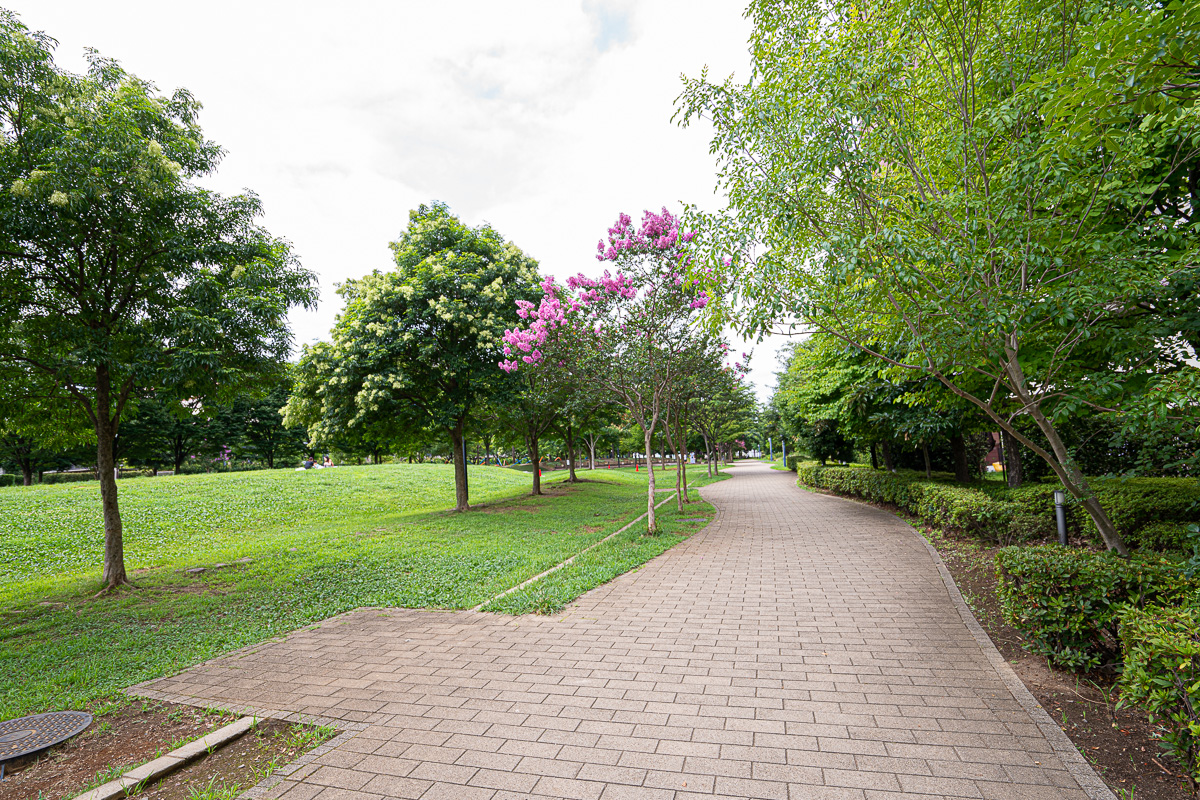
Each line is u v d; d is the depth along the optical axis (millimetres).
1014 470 10664
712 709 3811
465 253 16281
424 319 14898
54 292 8250
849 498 18172
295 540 12555
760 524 12953
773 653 4812
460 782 3072
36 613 7719
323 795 3014
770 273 4664
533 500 19688
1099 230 5066
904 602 6133
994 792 2775
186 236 8633
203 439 36781
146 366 8039
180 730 3928
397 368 14656
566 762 3227
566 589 7180
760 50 5656
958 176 5129
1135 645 3049
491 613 6488
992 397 4844
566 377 11867
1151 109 3316
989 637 4949
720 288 5348
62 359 8211
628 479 32781
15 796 3174
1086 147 3557
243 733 3818
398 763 3299
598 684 4320
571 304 11289
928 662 4453
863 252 4379
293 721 3928
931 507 10188
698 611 6184
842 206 5000
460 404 15734
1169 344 4863
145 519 14805
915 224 4742
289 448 42562
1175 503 6312
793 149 4801
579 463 61438
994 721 3471
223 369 8562
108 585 8648
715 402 22344
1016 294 4215
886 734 3373
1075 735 3275
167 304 8875
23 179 7176
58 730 3949
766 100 5121
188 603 7680
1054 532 7340
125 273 8641
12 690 4891
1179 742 2691
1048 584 4031
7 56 7004
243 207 9258
